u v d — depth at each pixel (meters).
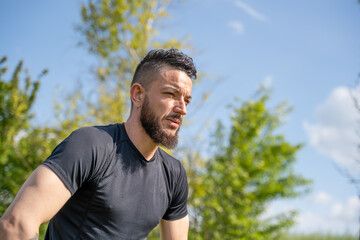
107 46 8.42
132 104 2.06
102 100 8.08
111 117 7.80
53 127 7.04
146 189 2.01
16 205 1.62
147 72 2.01
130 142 1.97
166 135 1.96
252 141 9.35
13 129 6.27
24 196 1.63
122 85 8.32
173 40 8.56
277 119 9.95
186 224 2.35
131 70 8.34
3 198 6.17
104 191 1.86
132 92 2.04
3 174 6.19
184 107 2.00
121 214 1.92
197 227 8.23
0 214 5.75
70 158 1.74
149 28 8.54
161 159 2.15
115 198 1.89
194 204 7.87
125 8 8.34
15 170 6.30
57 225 1.94
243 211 8.76
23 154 6.41
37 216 1.62
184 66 2.01
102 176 1.85
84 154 1.78
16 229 1.58
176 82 1.97
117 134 1.99
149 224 2.05
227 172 8.68
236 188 8.73
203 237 8.23
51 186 1.67
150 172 2.04
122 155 1.93
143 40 8.41
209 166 8.84
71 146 1.77
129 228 1.96
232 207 8.75
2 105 6.26
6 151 6.07
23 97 6.37
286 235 12.05
